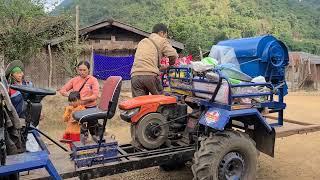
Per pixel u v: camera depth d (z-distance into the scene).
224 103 4.46
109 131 8.33
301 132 5.21
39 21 13.98
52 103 9.29
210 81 4.57
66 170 3.78
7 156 3.03
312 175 5.60
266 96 4.86
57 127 8.55
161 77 5.61
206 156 4.33
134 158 4.23
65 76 14.60
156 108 4.68
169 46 5.42
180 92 5.19
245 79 4.79
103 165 3.97
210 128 4.62
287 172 5.74
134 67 5.47
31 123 3.61
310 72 23.02
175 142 4.91
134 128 4.67
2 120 2.98
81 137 4.43
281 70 5.33
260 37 5.28
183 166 5.82
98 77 16.14
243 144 4.48
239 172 4.54
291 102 15.37
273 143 4.75
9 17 13.70
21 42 12.94
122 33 16.94
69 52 13.49
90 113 4.48
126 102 4.66
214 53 5.46
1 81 3.41
